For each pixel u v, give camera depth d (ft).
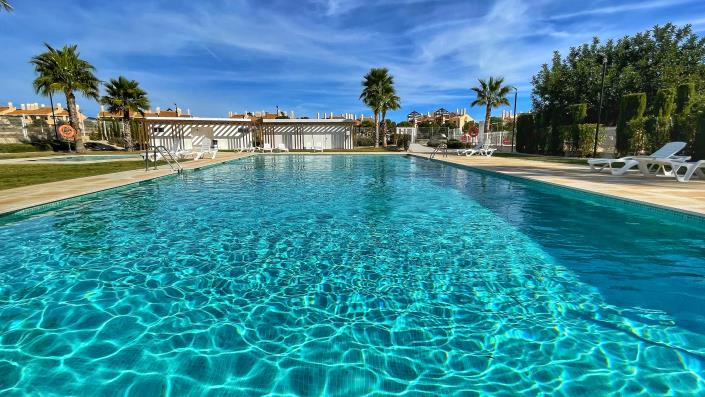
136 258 12.47
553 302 9.19
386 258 12.54
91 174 33.58
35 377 6.24
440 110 227.20
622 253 12.84
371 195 25.52
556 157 58.54
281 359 6.86
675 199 18.63
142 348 7.18
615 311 8.70
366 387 6.08
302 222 17.67
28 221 17.37
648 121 43.80
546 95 80.33
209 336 7.64
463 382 6.22
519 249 13.41
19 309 8.74
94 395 5.81
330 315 8.61
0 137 85.40
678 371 6.43
